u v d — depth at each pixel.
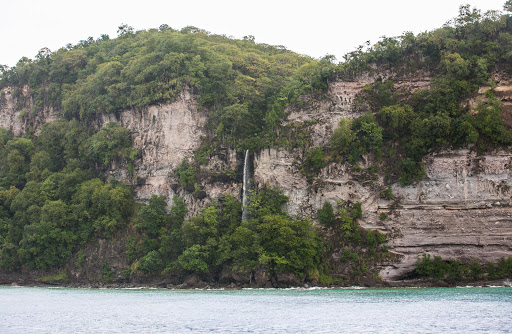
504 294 78.50
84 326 58.84
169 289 101.69
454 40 105.88
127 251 109.12
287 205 106.69
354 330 53.56
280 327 55.84
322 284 97.12
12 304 78.69
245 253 99.06
